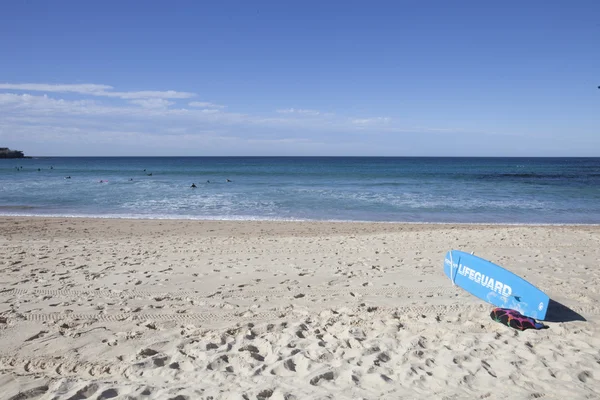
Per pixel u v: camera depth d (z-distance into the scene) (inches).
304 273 315.9
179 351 175.2
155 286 278.2
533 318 215.5
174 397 131.1
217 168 2815.0
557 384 144.3
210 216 738.8
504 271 247.1
